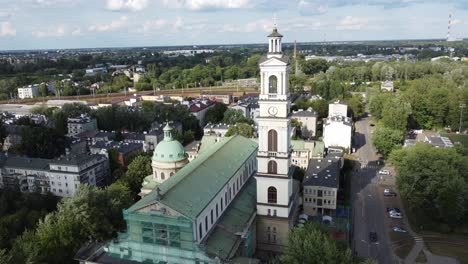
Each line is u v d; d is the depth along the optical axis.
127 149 176.75
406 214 129.12
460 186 113.31
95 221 101.81
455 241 111.88
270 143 99.75
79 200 103.44
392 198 141.88
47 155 182.50
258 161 101.69
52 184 151.25
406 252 106.75
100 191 110.94
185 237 81.44
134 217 83.12
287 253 82.44
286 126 97.00
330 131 195.75
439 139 185.00
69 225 96.81
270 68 94.50
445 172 117.44
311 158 156.62
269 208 103.38
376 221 124.88
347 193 145.88
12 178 155.88
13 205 138.88
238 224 97.75
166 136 131.12
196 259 81.44
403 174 125.75
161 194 82.44
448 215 115.50
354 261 85.25
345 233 111.81
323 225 109.44
